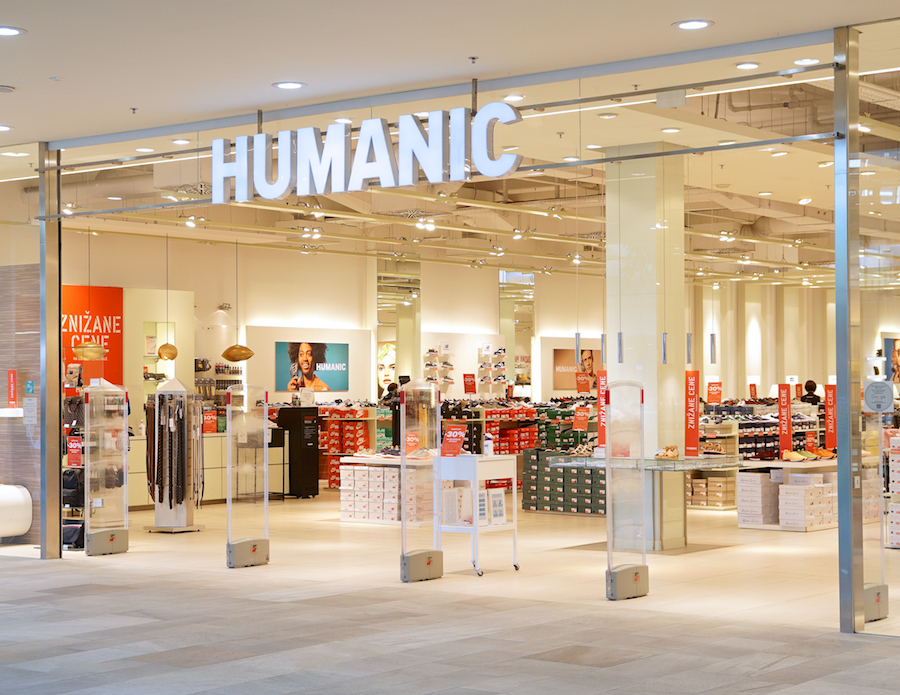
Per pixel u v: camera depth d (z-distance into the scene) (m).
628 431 7.95
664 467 9.70
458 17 6.36
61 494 10.04
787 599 7.73
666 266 10.29
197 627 6.70
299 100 8.35
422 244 18.61
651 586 8.30
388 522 12.44
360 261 20.30
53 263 9.98
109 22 6.39
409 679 5.39
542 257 20.48
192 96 8.20
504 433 18.27
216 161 8.67
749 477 12.29
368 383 20.19
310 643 6.23
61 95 8.16
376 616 7.05
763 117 7.32
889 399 6.65
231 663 5.74
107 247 16.22
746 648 6.08
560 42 6.88
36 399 10.05
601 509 13.34
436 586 8.27
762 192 12.89
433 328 21.05
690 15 6.33
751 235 17.86
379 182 7.95
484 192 15.59
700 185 12.31
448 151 7.72
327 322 19.66
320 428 18.09
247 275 18.33
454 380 21.28
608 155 7.85
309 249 18.22
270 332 18.50
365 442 18.08
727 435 15.05
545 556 9.94
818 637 6.40
